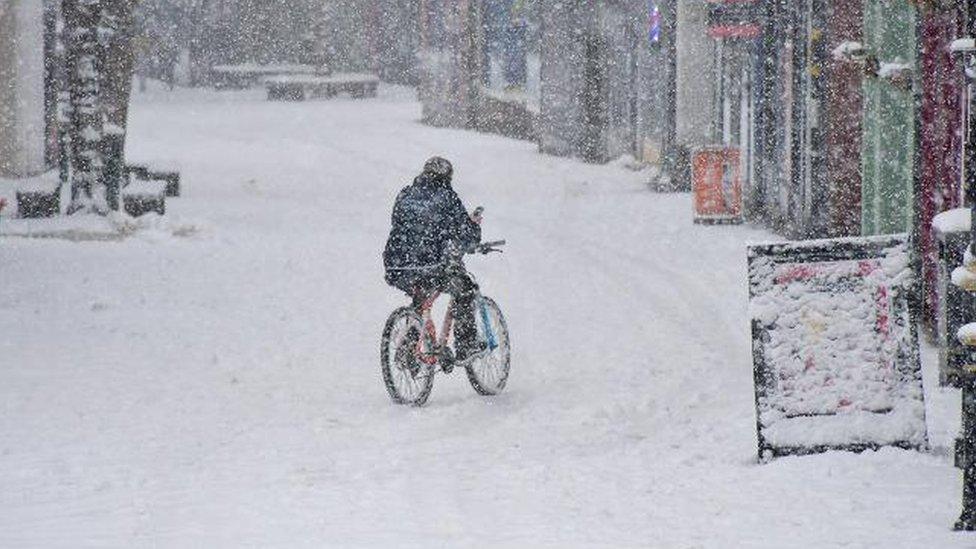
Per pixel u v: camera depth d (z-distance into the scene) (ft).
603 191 262.06
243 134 409.90
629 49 312.09
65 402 95.30
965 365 59.06
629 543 57.67
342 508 65.26
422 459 77.61
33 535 60.70
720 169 208.74
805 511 62.75
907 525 59.47
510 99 393.70
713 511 63.31
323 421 89.35
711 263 165.17
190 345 119.44
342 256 181.57
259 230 212.84
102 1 215.10
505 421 89.51
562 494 67.77
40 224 208.64
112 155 216.95
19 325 128.26
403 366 94.68
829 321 76.07
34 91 289.94
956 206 108.06
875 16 138.82
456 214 97.66
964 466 58.65
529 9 375.25
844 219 159.84
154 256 181.37
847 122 158.71
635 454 77.82
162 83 635.66
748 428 84.07
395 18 647.56
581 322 128.67
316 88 585.22
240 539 59.36
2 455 79.15
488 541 58.49
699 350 114.11
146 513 64.69
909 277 76.13
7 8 277.64
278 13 655.76
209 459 77.87
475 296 97.96
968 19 61.87
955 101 108.06
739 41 232.12
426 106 440.86
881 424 75.31
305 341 121.70
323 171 311.68
